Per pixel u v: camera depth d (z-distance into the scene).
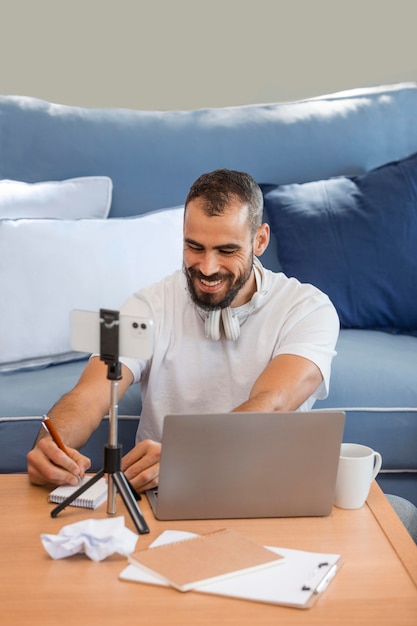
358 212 3.02
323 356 2.15
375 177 3.07
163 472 1.63
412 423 2.55
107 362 1.59
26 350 2.74
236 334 2.19
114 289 2.81
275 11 3.50
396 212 3.00
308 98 3.52
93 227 2.88
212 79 3.53
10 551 1.53
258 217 2.04
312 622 1.32
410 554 1.53
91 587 1.41
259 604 1.37
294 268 2.99
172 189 3.14
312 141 3.21
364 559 1.52
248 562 1.46
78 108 3.21
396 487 2.60
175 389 2.27
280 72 3.53
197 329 2.25
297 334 2.19
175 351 2.25
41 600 1.38
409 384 2.57
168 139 3.17
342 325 3.00
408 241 2.98
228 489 1.65
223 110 3.26
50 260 2.79
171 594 1.39
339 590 1.41
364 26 3.51
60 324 2.76
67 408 2.03
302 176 3.21
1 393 2.54
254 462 1.65
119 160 3.14
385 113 3.26
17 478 1.85
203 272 1.99
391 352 2.74
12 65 3.48
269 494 1.67
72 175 3.12
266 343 2.21
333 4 3.50
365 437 2.55
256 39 3.51
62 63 3.49
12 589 1.41
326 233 3.00
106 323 1.57
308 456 1.66
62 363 2.79
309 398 2.21
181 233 2.97
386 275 2.97
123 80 3.51
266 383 2.06
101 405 2.09
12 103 3.17
